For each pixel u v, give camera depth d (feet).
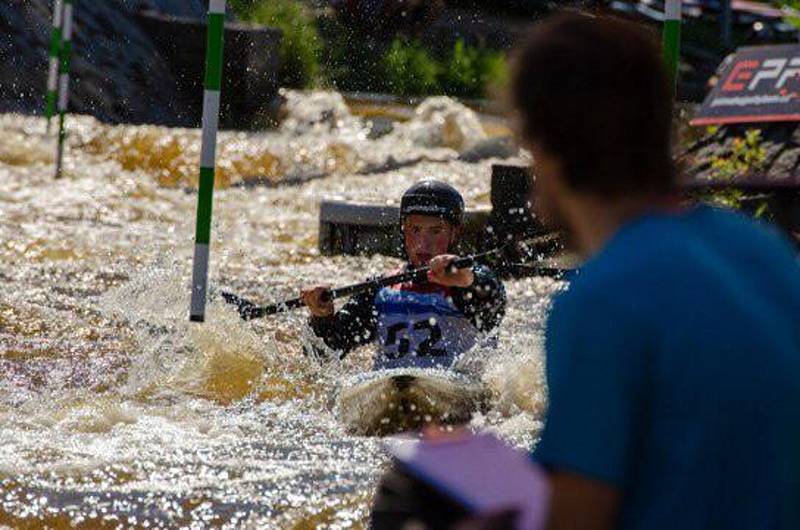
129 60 215.31
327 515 42.93
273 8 253.03
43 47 205.87
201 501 44.14
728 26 312.29
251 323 80.74
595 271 18.85
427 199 63.93
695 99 268.41
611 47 19.27
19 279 91.71
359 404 58.54
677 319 18.38
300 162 171.63
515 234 104.78
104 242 111.04
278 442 54.24
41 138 164.66
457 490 17.35
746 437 18.40
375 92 258.16
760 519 18.47
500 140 188.55
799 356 19.06
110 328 76.74
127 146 165.68
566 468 18.08
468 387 59.06
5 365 67.41
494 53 272.92
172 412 59.72
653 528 18.34
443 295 63.16
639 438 18.40
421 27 179.22
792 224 94.38
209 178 66.90
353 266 108.88
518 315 84.07
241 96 218.38
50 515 42.19
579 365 18.25
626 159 19.35
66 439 53.11
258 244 118.83
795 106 99.96
